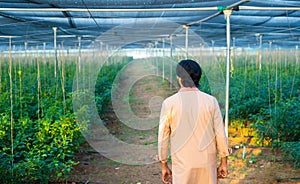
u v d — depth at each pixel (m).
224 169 3.99
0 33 15.23
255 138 8.64
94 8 8.00
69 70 17.33
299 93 10.98
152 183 6.33
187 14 9.54
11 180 5.32
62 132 6.83
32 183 5.77
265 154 7.78
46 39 17.77
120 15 9.45
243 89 11.24
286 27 12.76
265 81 12.45
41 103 8.77
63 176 6.51
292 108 8.48
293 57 21.58
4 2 7.68
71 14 9.36
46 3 7.52
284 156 7.25
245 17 10.54
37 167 5.63
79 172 6.88
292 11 9.32
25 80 13.42
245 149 8.03
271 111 8.64
